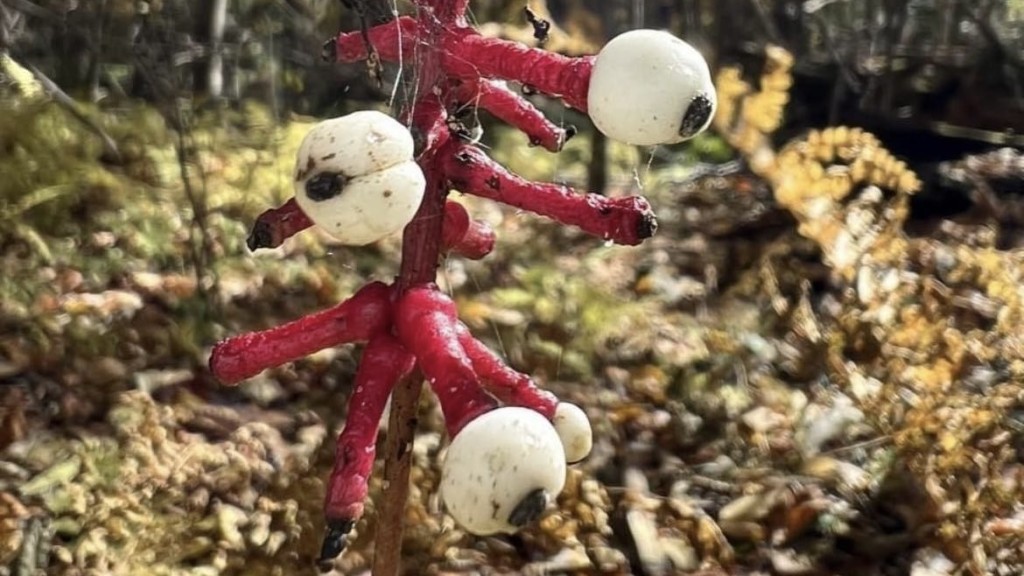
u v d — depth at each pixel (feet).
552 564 0.55
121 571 0.51
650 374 0.70
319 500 0.58
